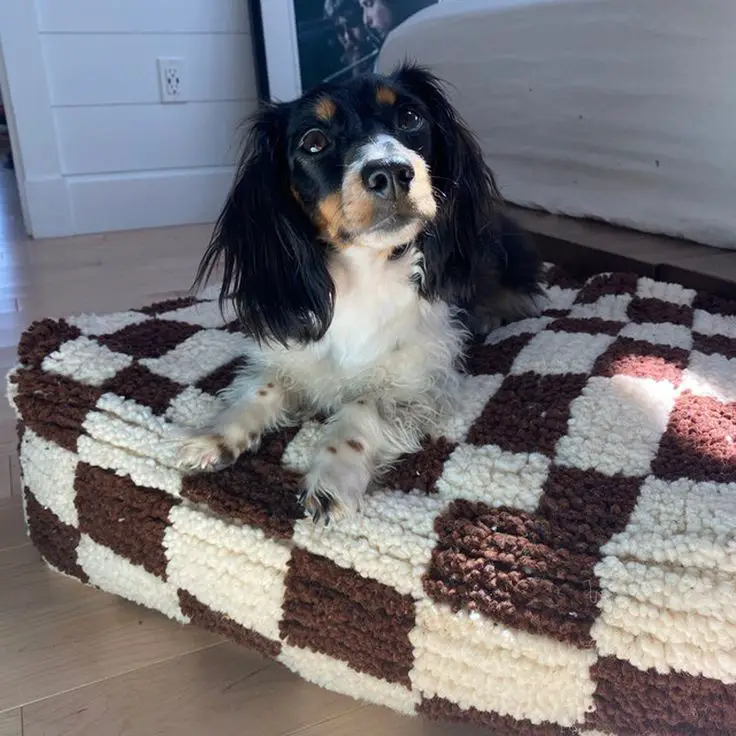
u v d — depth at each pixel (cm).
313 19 204
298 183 70
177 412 72
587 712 51
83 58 195
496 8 148
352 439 66
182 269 165
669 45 114
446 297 80
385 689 57
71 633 67
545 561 53
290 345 75
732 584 49
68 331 83
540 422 67
